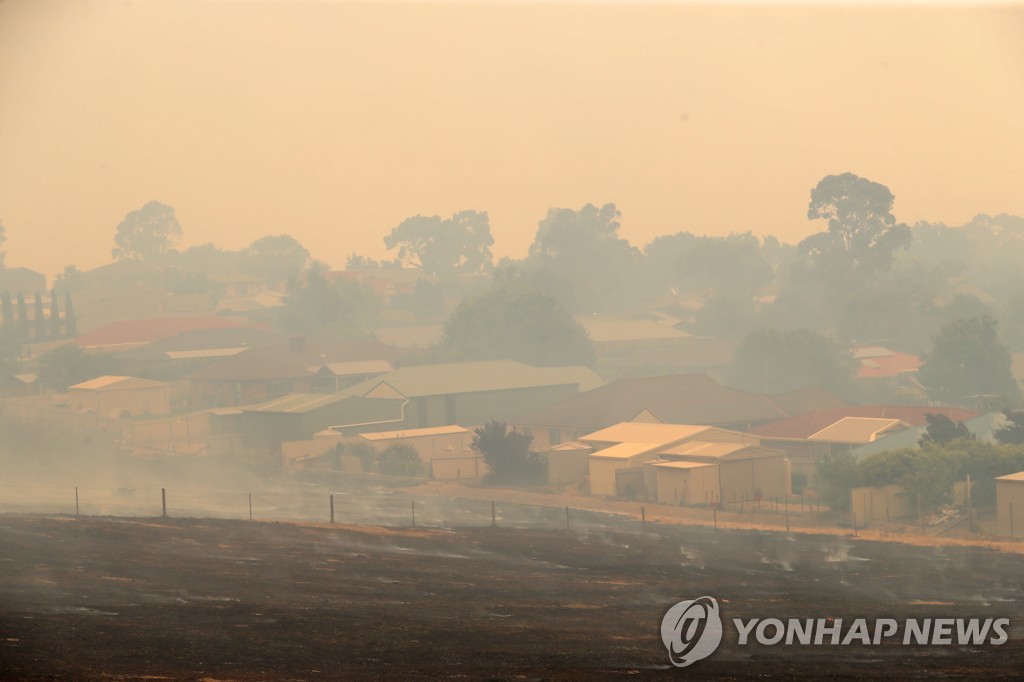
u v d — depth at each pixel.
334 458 152.38
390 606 61.62
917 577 76.50
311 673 45.88
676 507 114.00
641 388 166.00
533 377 188.75
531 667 48.09
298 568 72.19
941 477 106.56
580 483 129.25
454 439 157.50
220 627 54.94
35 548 74.69
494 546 85.38
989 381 195.12
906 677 47.56
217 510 109.38
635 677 46.62
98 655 48.59
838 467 110.38
